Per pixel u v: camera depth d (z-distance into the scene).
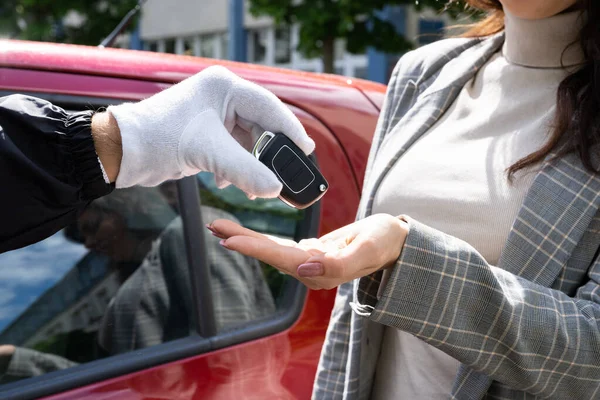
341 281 0.91
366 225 0.96
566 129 1.08
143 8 10.68
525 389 1.02
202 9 15.78
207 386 1.50
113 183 0.95
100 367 1.42
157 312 1.52
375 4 7.64
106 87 1.52
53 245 1.45
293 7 8.02
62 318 1.43
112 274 1.50
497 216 1.13
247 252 0.89
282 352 1.62
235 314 1.60
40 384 1.35
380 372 1.28
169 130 0.92
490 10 1.39
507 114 1.21
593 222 1.06
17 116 0.90
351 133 1.85
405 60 1.44
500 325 0.97
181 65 1.67
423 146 1.26
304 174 0.99
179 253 1.58
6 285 1.40
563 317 0.99
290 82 1.83
